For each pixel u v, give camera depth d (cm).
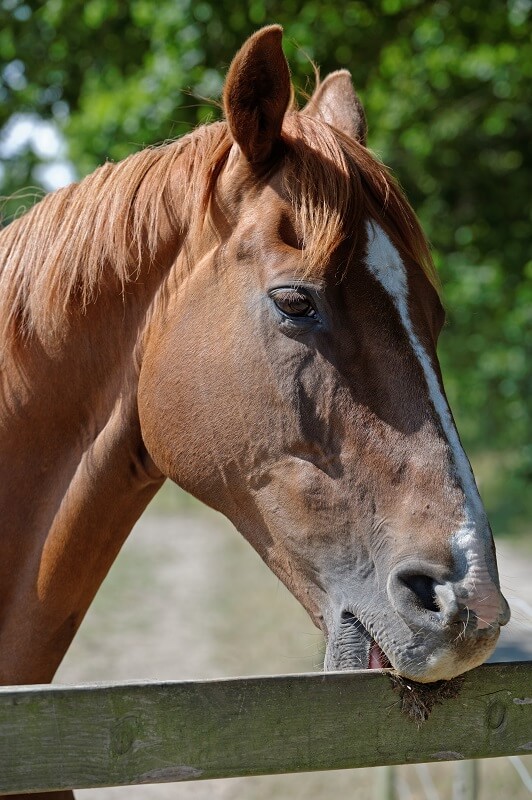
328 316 227
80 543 260
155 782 178
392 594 208
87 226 261
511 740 209
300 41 892
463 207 1252
